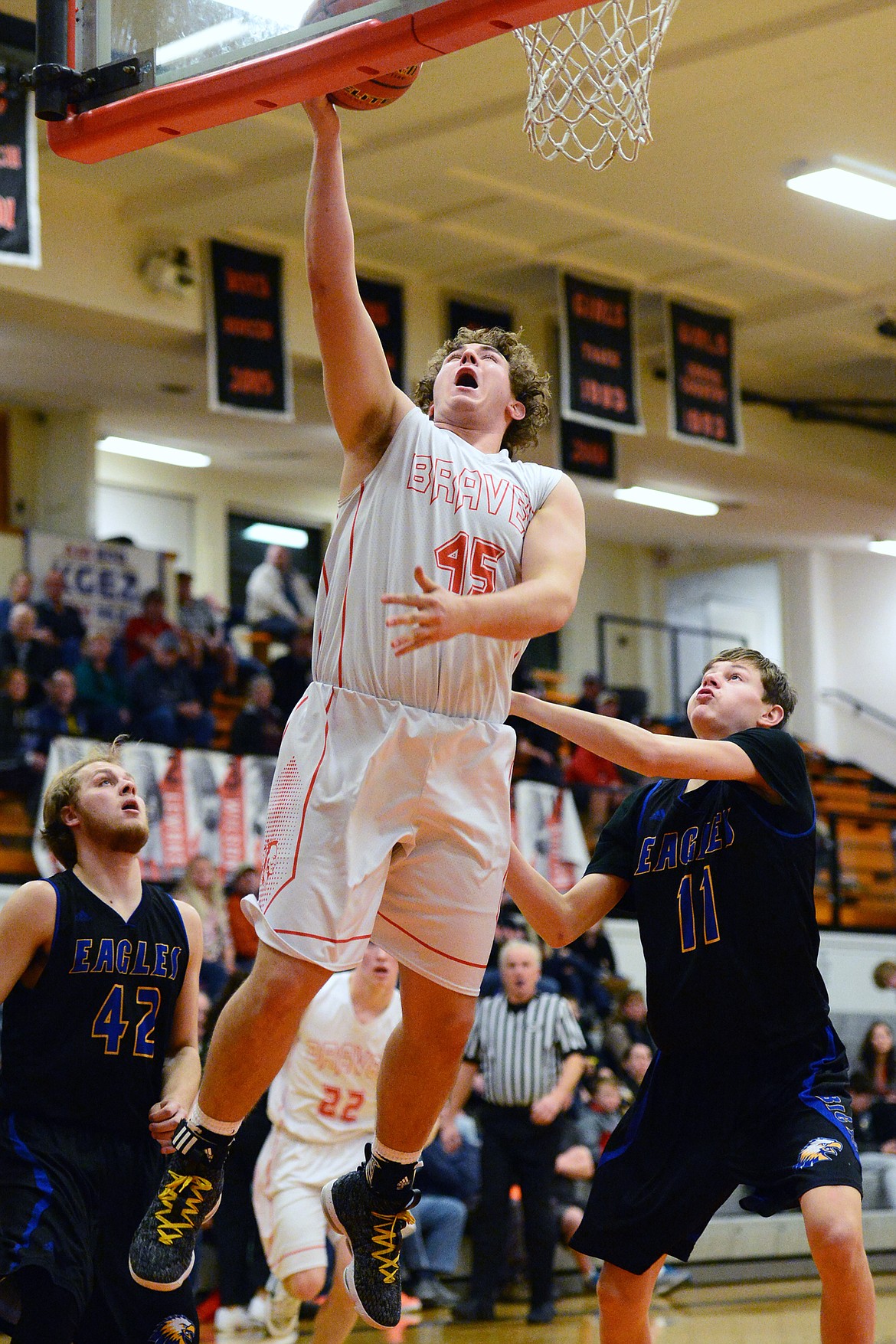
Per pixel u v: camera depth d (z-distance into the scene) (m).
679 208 14.42
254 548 21.80
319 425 18.47
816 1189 3.75
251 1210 8.84
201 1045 8.77
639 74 4.93
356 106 3.29
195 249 14.71
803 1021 4.12
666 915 4.30
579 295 15.64
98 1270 4.37
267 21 3.28
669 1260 11.09
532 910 4.44
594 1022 12.65
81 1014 4.45
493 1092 9.38
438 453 3.21
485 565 3.18
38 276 13.62
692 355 16.45
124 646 15.93
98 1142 4.46
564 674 24.62
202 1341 8.25
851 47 11.45
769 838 4.17
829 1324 3.69
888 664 24.30
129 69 3.48
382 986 7.00
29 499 18.33
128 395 17.56
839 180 13.69
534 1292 9.14
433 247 15.20
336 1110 7.05
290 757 3.19
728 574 25.47
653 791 4.57
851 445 20.05
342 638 3.17
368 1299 3.47
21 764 12.91
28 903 4.46
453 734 3.14
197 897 12.34
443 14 2.98
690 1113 4.16
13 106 11.01
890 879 20.58
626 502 21.59
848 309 16.53
